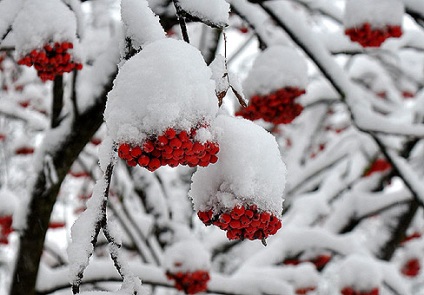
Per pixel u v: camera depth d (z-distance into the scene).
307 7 4.03
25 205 3.07
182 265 3.23
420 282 11.02
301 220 5.45
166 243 4.98
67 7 2.25
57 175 2.99
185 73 1.30
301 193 6.44
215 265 6.98
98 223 1.42
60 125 2.95
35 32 2.15
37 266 3.18
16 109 5.07
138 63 1.34
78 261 1.40
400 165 3.69
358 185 6.17
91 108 2.76
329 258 5.41
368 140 5.58
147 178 5.16
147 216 5.50
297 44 3.12
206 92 1.31
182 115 1.26
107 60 2.68
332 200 6.33
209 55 4.08
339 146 6.36
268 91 2.82
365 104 3.48
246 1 3.14
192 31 5.00
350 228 5.57
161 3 2.41
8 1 2.31
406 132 3.29
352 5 3.02
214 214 1.50
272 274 4.37
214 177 1.50
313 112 6.98
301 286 4.35
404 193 5.42
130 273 1.42
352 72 7.05
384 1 2.95
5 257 5.94
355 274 3.80
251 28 3.14
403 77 6.74
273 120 3.00
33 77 5.44
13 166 8.09
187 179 6.08
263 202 1.47
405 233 6.25
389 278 4.39
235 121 1.58
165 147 1.22
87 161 5.31
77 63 2.28
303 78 2.87
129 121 1.26
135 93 1.29
